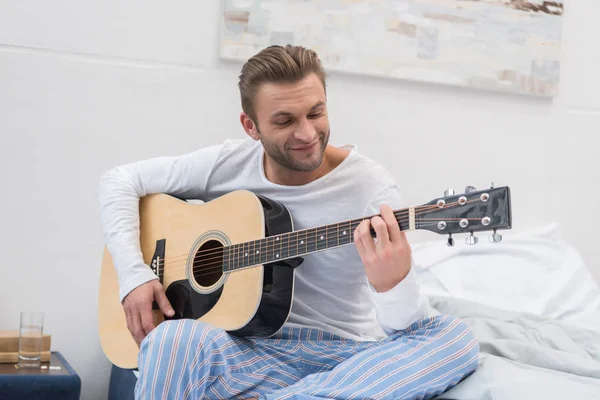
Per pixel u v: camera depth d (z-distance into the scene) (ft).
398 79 10.07
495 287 9.11
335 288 6.10
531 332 7.20
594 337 7.45
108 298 6.93
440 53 10.18
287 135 5.59
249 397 5.46
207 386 5.31
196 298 6.15
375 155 10.04
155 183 6.84
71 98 8.98
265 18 9.52
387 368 5.16
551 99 10.78
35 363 7.32
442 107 10.30
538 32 10.59
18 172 8.82
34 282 8.84
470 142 10.43
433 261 9.29
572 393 5.01
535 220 10.70
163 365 5.21
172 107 9.29
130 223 6.70
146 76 9.20
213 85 9.42
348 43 9.83
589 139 10.95
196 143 9.36
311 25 9.70
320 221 6.06
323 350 5.73
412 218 5.17
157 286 6.34
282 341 5.83
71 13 8.98
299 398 5.03
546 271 9.48
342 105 9.90
